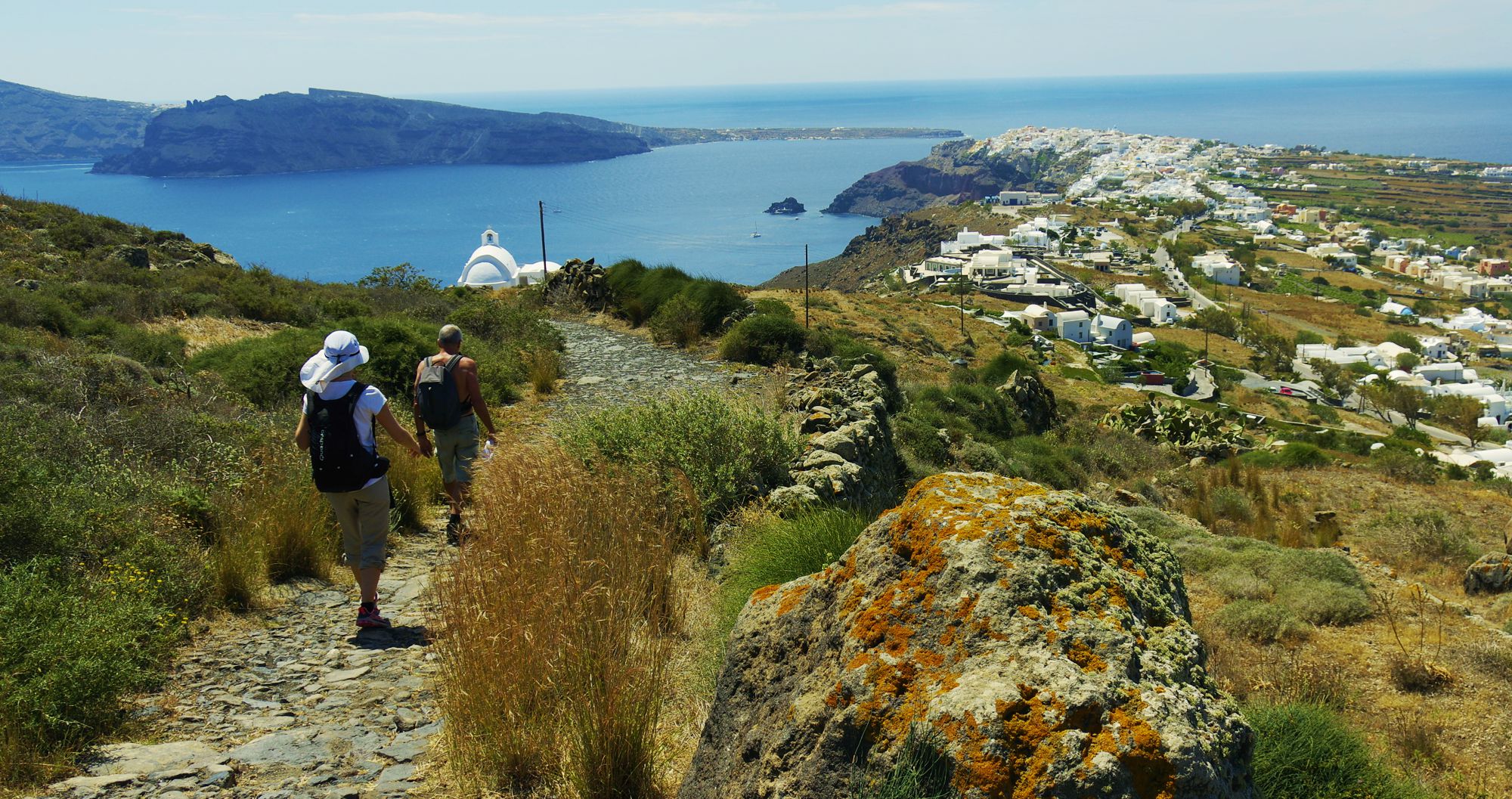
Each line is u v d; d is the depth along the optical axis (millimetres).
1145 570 3109
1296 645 8188
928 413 19719
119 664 4258
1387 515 17969
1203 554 10609
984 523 2906
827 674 2834
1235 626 8461
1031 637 2535
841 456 9367
